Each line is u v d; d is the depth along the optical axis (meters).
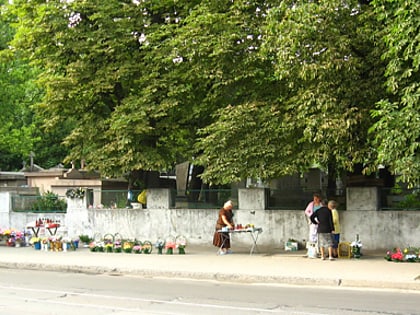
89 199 24.61
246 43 20.06
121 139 21.30
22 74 35.97
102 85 21.88
